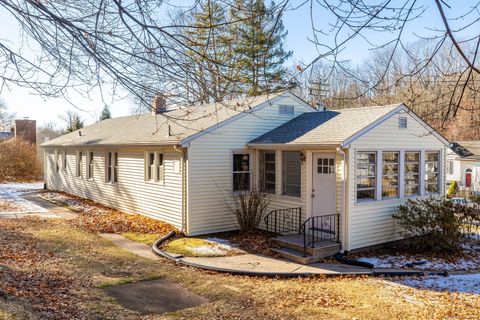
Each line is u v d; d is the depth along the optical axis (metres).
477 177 31.33
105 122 26.41
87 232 13.50
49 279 8.12
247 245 12.55
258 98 15.75
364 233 12.23
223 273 9.87
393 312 7.39
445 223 12.36
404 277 10.11
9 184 31.19
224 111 15.54
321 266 10.72
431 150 14.33
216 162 14.21
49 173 27.14
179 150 13.63
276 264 10.71
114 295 7.75
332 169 12.37
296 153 13.67
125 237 13.21
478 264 11.65
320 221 12.63
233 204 14.61
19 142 35.94
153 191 15.77
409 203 13.24
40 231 13.03
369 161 12.45
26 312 6.12
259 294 8.27
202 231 13.96
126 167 17.64
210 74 4.15
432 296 8.61
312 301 7.91
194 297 7.91
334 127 13.01
